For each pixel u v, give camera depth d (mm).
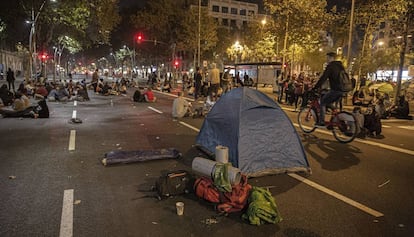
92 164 6246
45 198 4629
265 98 6320
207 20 42438
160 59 58031
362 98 19703
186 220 4043
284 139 6000
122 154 6516
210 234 3713
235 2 92875
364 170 6281
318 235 3756
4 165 6113
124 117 12625
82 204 4453
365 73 31312
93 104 17516
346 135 8617
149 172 5820
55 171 5805
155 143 8086
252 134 5785
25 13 30062
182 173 4871
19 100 12422
